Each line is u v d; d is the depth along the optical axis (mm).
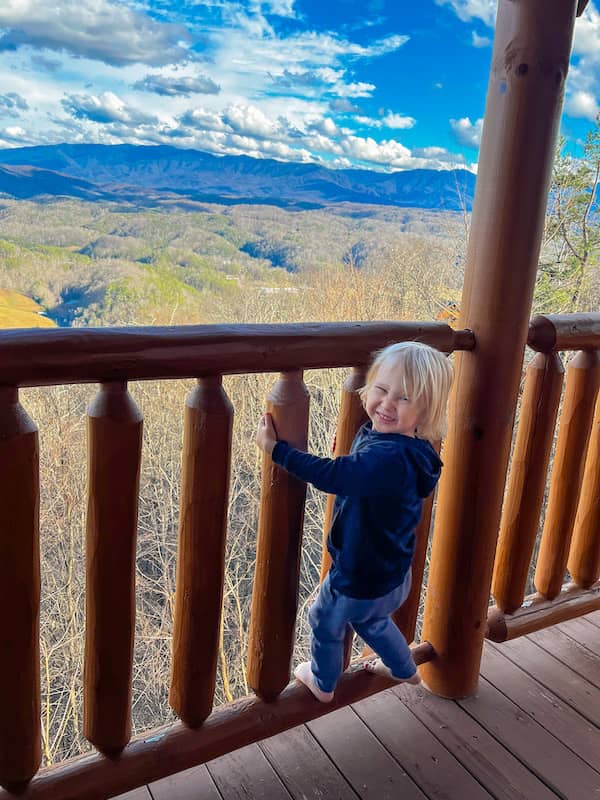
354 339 1462
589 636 2221
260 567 1562
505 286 1605
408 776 1622
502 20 1493
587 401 1990
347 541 1457
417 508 1460
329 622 1547
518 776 1640
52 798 1379
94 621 1344
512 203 1552
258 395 6988
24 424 1135
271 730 1636
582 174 8023
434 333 1594
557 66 1473
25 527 1172
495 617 2088
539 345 1830
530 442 1934
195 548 1420
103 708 1406
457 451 1746
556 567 2141
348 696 1749
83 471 6617
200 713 1540
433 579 1873
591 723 1832
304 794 1555
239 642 7223
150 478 7082
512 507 2012
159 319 6457
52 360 1113
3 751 1302
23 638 1233
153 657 6996
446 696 1890
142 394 6977
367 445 1397
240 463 7113
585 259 8164
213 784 1570
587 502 2189
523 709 1868
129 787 1470
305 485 1518
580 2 1505
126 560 1317
